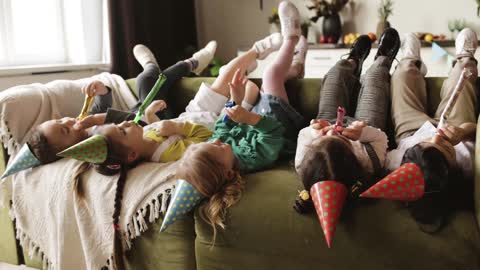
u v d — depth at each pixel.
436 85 1.58
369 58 3.43
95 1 3.02
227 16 4.40
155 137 1.46
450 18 3.53
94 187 1.32
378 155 1.24
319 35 4.11
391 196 1.00
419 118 1.45
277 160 1.50
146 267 1.28
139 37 3.36
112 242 1.27
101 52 3.13
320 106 1.63
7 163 1.56
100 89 1.72
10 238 1.57
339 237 1.05
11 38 2.65
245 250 1.14
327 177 1.04
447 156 1.09
